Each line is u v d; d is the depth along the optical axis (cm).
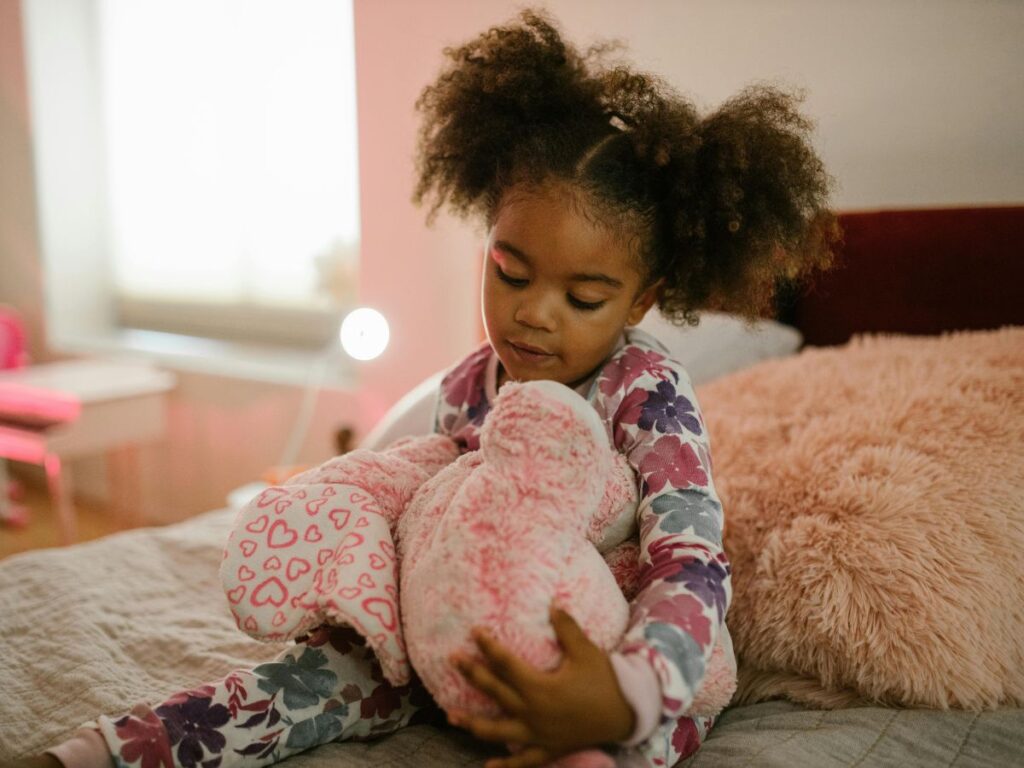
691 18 144
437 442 80
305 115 235
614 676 49
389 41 179
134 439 228
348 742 68
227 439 240
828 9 133
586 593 54
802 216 80
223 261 266
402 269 188
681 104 77
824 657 74
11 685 81
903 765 63
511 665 48
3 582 102
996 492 80
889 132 132
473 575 54
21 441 214
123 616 95
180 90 262
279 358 244
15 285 290
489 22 163
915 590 72
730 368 133
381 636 58
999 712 69
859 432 91
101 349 269
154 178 276
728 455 97
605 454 58
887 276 132
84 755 56
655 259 75
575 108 78
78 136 281
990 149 124
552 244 67
